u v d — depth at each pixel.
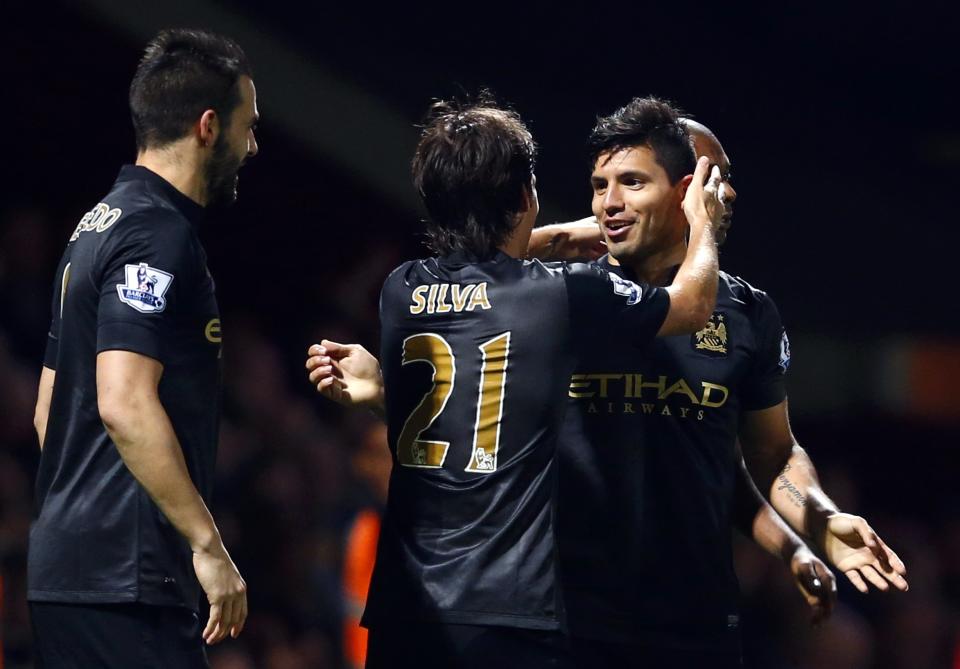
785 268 26.05
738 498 9.74
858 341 26.25
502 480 7.93
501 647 7.80
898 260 26.67
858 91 28.77
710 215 8.55
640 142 8.88
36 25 22.33
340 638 16.53
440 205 8.33
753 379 9.20
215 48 8.37
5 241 18.97
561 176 24.69
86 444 8.01
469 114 8.38
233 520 17.28
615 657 8.66
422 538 8.02
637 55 26.88
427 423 8.11
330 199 24.12
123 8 20.97
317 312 23.11
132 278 7.80
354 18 23.25
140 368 7.68
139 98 8.27
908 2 28.38
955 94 28.67
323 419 21.45
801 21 28.42
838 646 17.66
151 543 7.96
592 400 8.78
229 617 7.82
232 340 19.44
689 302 8.21
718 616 8.84
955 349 26.55
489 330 8.05
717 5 28.05
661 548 8.74
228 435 17.98
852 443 26.45
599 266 8.89
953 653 20.78
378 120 22.97
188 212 8.25
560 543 8.67
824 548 9.08
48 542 7.99
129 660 7.93
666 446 8.76
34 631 8.12
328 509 17.56
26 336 18.42
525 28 25.69
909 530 22.59
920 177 27.95
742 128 27.20
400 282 8.41
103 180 23.39
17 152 22.89
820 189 26.72
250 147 8.60
